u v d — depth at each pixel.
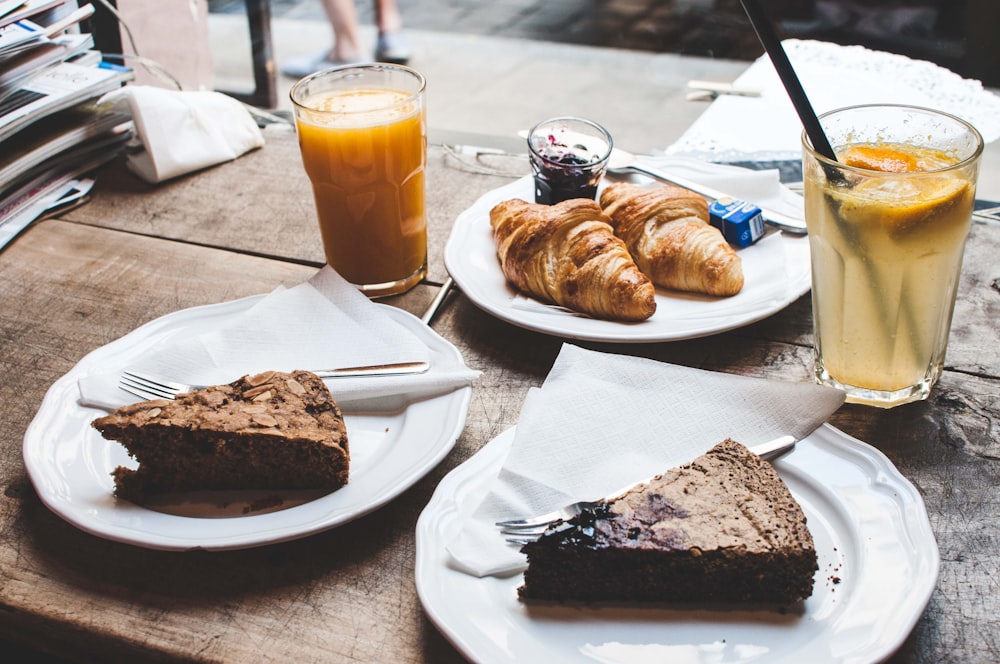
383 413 0.68
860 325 0.66
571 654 0.56
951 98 1.08
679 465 0.63
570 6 2.10
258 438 0.62
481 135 1.01
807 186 0.66
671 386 0.66
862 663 0.54
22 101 0.87
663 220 0.78
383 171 0.76
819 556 0.59
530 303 0.75
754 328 0.75
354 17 1.91
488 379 0.72
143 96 0.92
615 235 0.79
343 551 0.62
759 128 1.03
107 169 0.95
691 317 0.74
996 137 1.03
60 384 0.69
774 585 0.57
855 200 0.62
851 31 1.44
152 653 0.58
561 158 0.81
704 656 0.55
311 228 0.87
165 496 0.64
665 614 0.57
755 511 0.58
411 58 1.94
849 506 0.60
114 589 0.60
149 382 0.69
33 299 0.80
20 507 0.65
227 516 0.63
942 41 1.38
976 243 0.80
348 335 0.72
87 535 0.63
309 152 0.76
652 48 1.81
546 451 0.63
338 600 0.59
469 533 0.60
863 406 0.68
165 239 0.86
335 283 0.75
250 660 0.57
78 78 0.91
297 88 0.78
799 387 0.65
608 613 0.57
